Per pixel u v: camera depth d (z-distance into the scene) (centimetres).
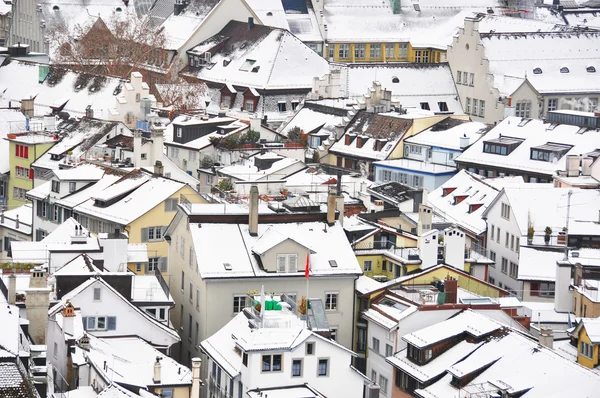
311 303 19188
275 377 17625
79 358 16900
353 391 17900
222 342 18638
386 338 19275
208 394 18700
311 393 17438
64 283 19062
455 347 18288
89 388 16512
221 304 19938
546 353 17262
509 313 19962
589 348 17900
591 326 17962
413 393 18325
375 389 17750
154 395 16362
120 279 19400
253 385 17562
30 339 17562
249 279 19962
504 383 16900
